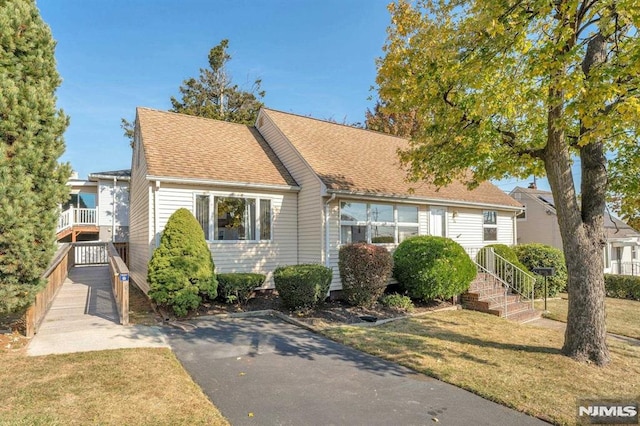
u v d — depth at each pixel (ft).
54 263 32.42
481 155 26.00
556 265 49.06
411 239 40.47
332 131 53.21
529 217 78.18
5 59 22.30
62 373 17.62
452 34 22.98
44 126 23.50
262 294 38.78
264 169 42.06
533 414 15.02
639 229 26.22
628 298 50.88
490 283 42.80
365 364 20.67
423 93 24.67
